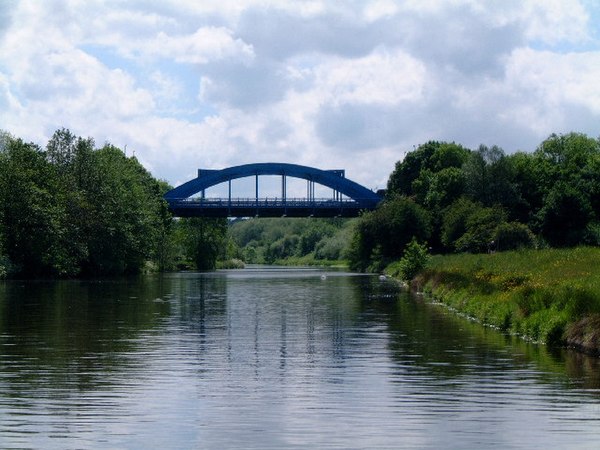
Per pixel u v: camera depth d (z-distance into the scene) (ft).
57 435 59.47
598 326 96.89
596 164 385.50
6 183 302.86
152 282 295.48
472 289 156.46
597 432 60.54
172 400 70.90
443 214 394.32
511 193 388.37
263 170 495.41
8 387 76.33
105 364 89.86
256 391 74.95
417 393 73.92
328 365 89.51
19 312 154.92
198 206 475.72
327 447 56.75
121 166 389.80
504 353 97.81
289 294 216.13
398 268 327.26
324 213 497.46
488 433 60.29
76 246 325.21
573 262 172.24
